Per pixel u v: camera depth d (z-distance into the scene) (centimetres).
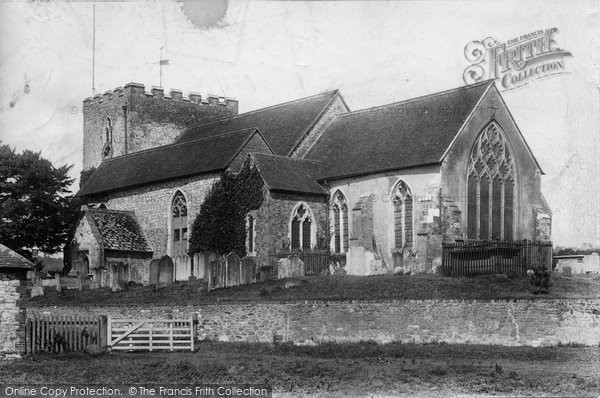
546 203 6750
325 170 6962
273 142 7519
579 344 4266
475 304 4316
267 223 6469
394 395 3158
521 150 6631
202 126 8825
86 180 8762
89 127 9162
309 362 3881
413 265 6147
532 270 4900
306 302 4575
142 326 4481
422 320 4381
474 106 6406
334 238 6825
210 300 4906
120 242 7238
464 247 5431
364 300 4478
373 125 7131
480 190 6419
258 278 5862
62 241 7838
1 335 4078
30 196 7644
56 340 4309
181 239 7194
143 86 8869
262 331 4662
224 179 6769
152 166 7656
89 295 5919
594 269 5991
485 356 3966
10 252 4109
